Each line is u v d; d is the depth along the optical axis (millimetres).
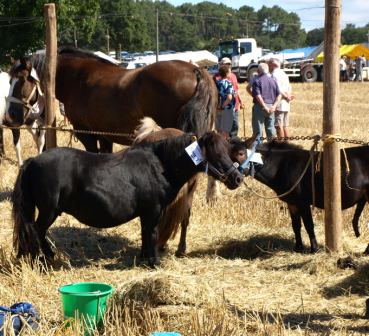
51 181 6711
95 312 5320
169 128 7793
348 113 25672
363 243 8258
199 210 9594
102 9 85562
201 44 142875
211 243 8297
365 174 7656
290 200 7723
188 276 6246
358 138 17172
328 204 7566
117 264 7434
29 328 5043
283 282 6746
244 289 6516
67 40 70562
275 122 12773
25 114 11133
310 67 44844
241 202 9945
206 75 8242
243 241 8188
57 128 8945
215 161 6898
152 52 82438
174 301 5707
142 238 7301
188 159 7043
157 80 8289
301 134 18234
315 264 7086
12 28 35156
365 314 5719
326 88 7449
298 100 32750
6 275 6703
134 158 7078
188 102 8094
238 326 5160
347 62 47000
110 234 8711
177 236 8578
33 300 6102
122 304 5520
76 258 7691
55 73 9344
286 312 5867
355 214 8297
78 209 6922
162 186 7082
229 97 11422
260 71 12062
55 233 8648
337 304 6105
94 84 9047
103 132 9016
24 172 6824
